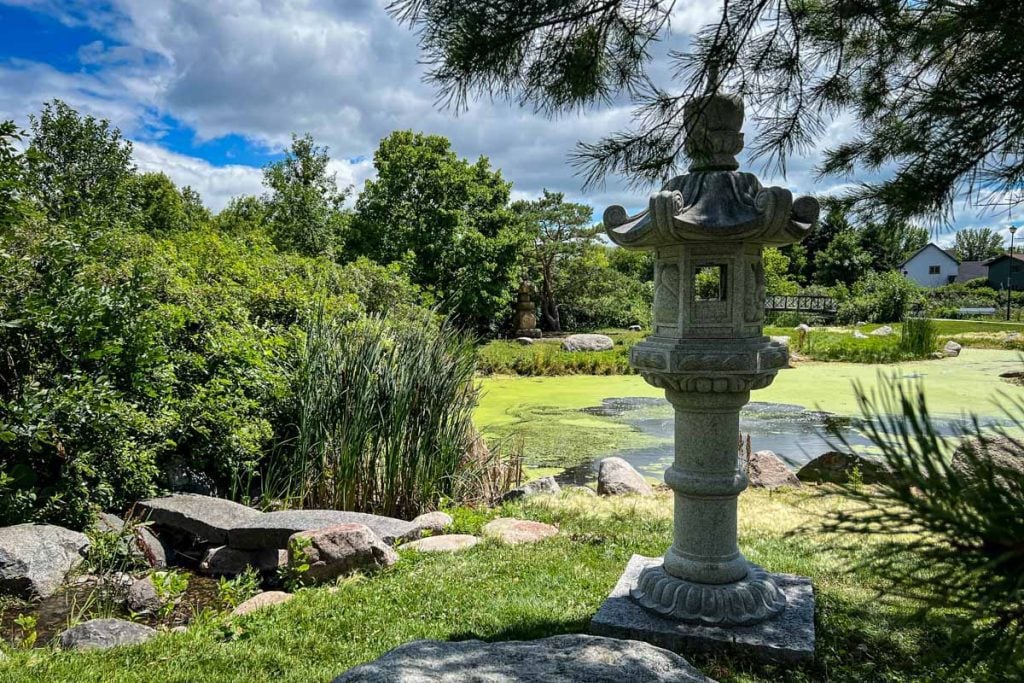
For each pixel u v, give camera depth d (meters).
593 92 3.01
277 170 27.95
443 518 6.09
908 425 1.15
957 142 2.45
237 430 6.58
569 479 8.91
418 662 2.77
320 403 6.66
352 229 25.47
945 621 1.12
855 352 21.52
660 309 3.87
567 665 2.74
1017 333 27.48
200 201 33.59
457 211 25.02
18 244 5.85
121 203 19.61
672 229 3.43
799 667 3.38
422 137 26.66
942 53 2.88
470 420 7.86
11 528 4.95
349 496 6.40
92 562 5.04
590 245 34.00
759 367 3.52
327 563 4.83
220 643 3.74
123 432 5.83
